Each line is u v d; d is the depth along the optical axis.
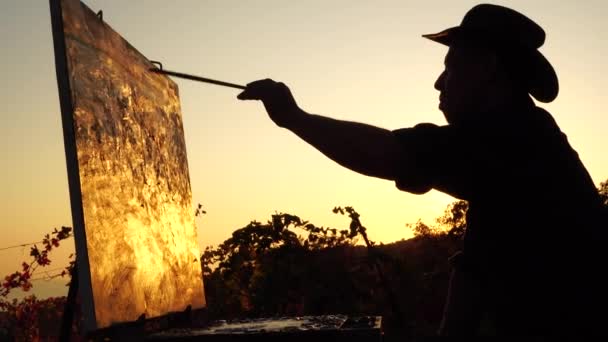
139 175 2.86
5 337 5.24
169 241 3.15
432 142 1.51
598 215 1.57
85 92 2.35
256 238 7.91
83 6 2.47
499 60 1.68
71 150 2.17
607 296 1.49
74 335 5.27
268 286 7.71
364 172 1.49
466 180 1.54
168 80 3.70
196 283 3.54
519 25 1.70
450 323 2.00
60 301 5.98
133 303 2.46
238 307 7.76
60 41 2.22
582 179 1.61
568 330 1.50
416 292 8.71
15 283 5.76
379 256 8.24
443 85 1.82
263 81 1.55
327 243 8.09
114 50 2.79
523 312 1.55
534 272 1.52
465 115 1.71
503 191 1.53
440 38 1.84
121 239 2.46
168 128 3.53
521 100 1.71
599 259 1.51
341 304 7.94
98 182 2.33
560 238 1.51
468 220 1.67
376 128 1.50
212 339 2.27
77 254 2.12
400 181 1.50
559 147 1.62
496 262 1.57
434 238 11.68
